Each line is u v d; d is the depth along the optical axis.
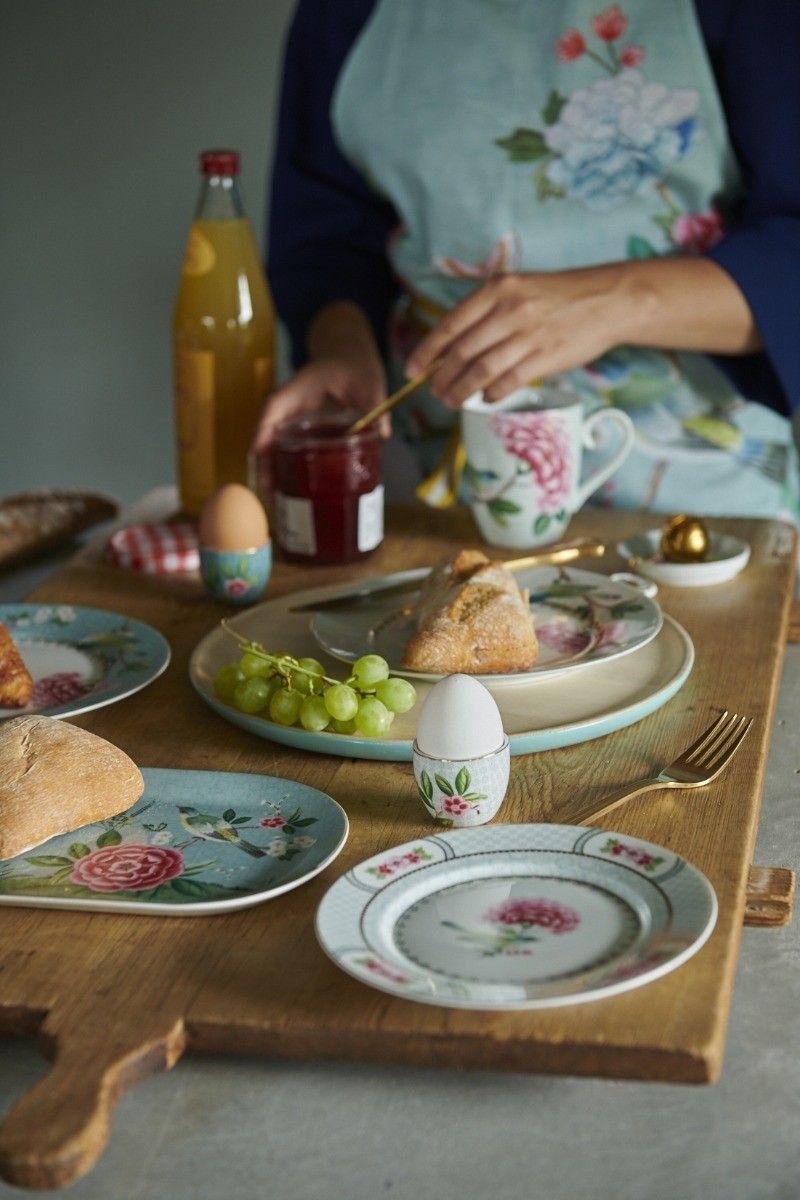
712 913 0.63
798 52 1.40
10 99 2.77
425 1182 0.58
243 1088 0.65
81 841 0.77
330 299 1.71
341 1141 0.61
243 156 2.75
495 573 0.98
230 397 1.43
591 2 1.47
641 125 1.49
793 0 1.39
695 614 1.12
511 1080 0.65
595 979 0.60
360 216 1.71
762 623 1.09
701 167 1.50
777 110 1.42
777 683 1.01
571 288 1.31
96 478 3.04
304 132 1.69
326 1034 0.60
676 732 0.89
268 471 1.41
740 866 0.72
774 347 1.36
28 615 1.12
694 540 1.20
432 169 1.56
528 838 0.71
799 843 0.87
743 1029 0.69
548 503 1.27
